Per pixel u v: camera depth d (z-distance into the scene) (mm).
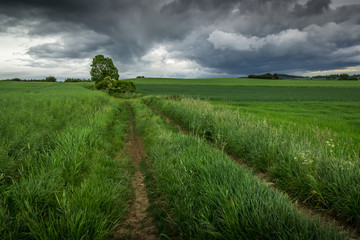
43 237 2227
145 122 10297
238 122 8266
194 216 2715
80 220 2508
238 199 2688
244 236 2242
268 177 4484
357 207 2730
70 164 3965
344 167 3461
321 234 2168
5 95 16938
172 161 4715
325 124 9469
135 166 5348
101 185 3473
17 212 2611
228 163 4051
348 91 52875
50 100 13219
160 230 2787
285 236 2111
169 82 95438
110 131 8219
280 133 6062
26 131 5184
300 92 50406
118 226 2898
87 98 18734
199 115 10375
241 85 79438
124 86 46625
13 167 3795
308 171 3666
